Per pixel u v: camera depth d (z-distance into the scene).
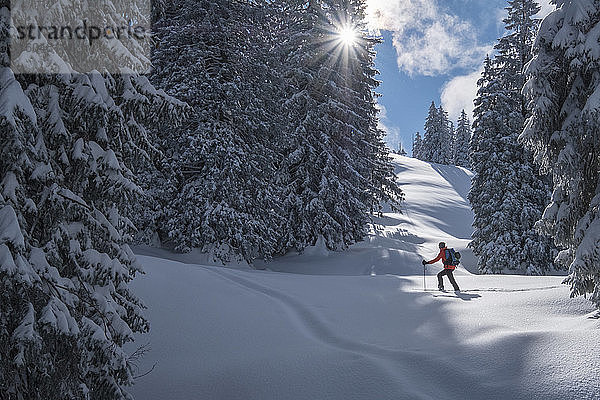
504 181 23.52
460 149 86.62
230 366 6.78
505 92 24.53
